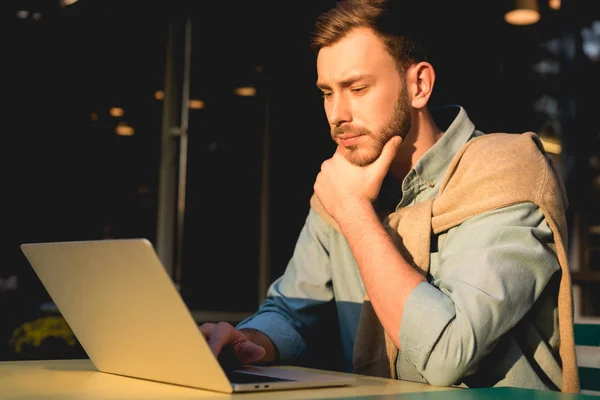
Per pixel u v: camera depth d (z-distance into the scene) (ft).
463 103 17.97
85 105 19.36
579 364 4.59
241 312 19.98
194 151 19.51
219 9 19.29
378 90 3.73
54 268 2.80
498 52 17.46
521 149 3.66
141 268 2.30
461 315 2.98
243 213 20.44
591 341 4.42
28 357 8.16
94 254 2.49
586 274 15.28
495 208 3.47
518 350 3.42
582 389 4.52
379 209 4.51
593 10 16.72
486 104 17.78
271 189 20.85
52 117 19.15
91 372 3.06
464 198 3.63
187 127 19.22
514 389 2.47
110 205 19.13
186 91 19.29
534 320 3.55
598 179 16.28
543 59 17.31
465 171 3.73
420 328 2.97
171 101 19.08
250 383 2.49
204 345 2.32
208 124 19.72
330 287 4.38
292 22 19.60
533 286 3.26
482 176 3.59
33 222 18.71
